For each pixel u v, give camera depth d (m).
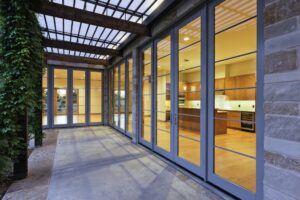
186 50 3.77
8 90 2.94
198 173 3.15
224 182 2.67
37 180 3.05
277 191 1.76
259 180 2.19
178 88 3.82
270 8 1.83
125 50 6.34
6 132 2.88
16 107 2.95
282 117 1.73
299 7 1.61
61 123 8.44
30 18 3.11
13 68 2.95
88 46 5.92
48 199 2.48
